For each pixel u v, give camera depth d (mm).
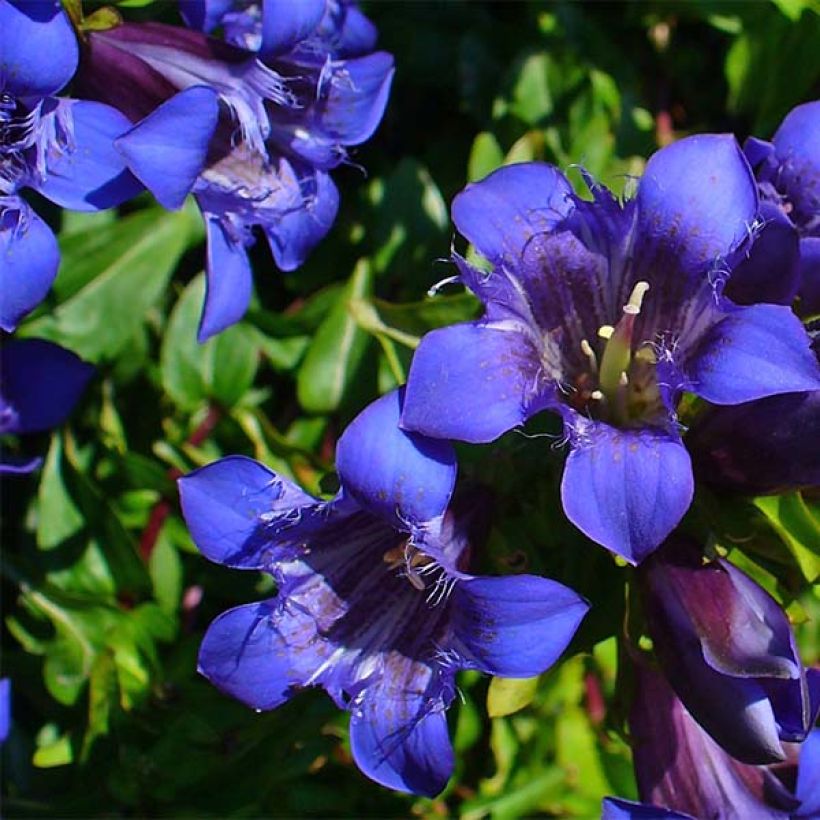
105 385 249
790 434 196
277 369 250
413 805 246
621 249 205
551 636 188
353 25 228
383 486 191
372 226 254
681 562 201
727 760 206
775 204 205
